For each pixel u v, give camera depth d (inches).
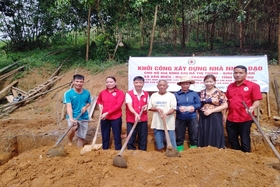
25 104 341.1
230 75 254.1
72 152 164.9
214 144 176.7
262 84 252.2
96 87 330.0
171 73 263.6
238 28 529.0
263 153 218.8
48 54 474.6
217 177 126.9
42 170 136.6
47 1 479.2
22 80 391.9
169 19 470.0
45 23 522.3
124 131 254.5
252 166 138.9
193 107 186.5
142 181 126.3
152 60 267.0
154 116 195.6
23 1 529.7
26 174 134.8
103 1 368.2
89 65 392.5
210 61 257.0
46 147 168.9
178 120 195.2
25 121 291.9
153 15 440.8
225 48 460.4
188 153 157.5
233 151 155.1
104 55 402.0
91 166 139.9
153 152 157.6
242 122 176.6
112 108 194.2
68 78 375.2
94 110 300.0
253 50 434.0
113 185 123.5
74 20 457.1
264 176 130.5
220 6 376.8
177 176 129.6
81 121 203.6
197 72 259.3
